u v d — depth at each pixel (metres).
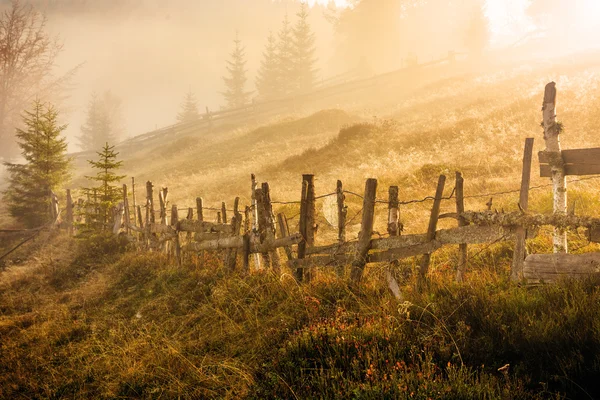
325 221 11.13
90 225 13.77
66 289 9.77
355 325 4.52
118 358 5.58
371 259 5.96
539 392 3.05
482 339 3.96
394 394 3.24
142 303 7.79
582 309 3.90
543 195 8.70
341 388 3.57
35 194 18.84
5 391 5.32
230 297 6.59
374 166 16.33
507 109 19.03
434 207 5.42
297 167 20.78
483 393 3.15
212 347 5.45
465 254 5.40
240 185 19.88
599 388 3.09
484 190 10.94
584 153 5.24
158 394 4.66
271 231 7.13
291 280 6.55
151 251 10.69
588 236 4.64
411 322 4.49
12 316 8.08
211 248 8.46
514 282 5.04
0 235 17.56
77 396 5.03
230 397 4.16
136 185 27.25
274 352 4.68
